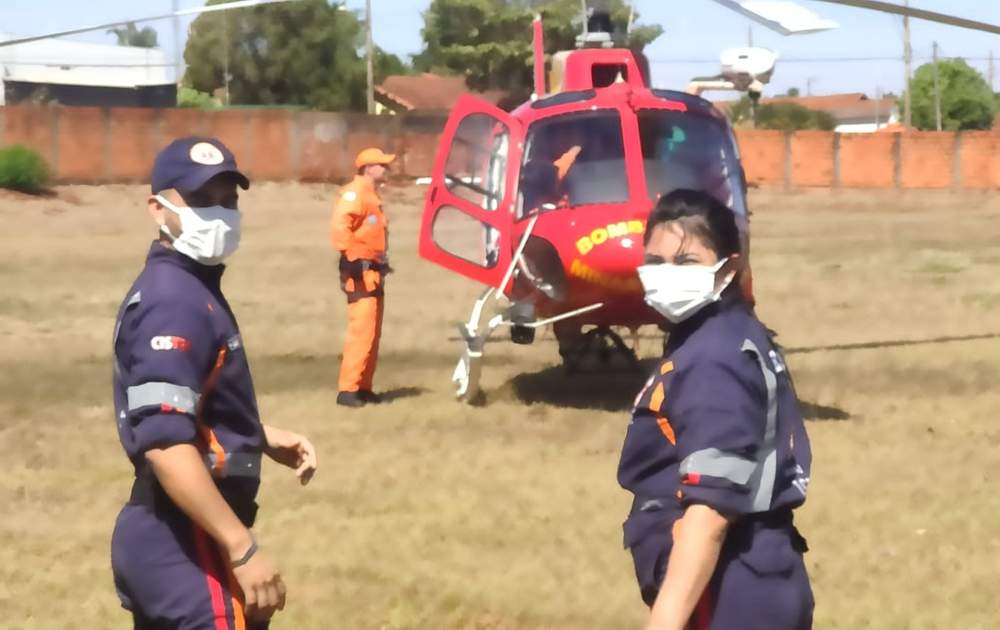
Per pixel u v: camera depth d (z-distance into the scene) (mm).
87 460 9383
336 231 11281
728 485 3160
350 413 11094
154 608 3670
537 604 6316
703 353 3254
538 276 11156
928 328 16078
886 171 47406
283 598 3633
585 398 11867
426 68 87875
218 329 3723
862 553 7102
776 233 32438
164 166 3764
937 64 93438
